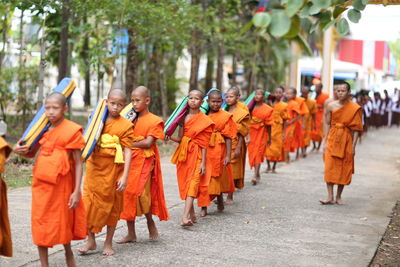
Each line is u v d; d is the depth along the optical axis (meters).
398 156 16.55
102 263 5.59
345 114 8.79
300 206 8.82
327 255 6.13
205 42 19.55
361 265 5.80
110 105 5.52
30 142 4.86
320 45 21.25
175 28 14.56
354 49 35.03
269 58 25.41
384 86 42.25
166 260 5.77
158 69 20.39
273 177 11.73
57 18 14.75
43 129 4.91
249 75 27.08
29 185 9.57
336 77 29.20
